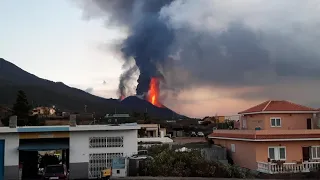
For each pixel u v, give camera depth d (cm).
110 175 2581
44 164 3566
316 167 3053
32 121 7006
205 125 9206
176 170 2658
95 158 2898
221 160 3538
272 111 3656
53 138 2997
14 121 2852
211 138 4234
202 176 2678
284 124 3675
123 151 2944
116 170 2591
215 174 2727
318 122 3712
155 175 2638
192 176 2672
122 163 2617
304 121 3712
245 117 4112
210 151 3691
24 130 2812
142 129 6938
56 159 3634
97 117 7100
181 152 2845
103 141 2933
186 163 2723
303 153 3266
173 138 5775
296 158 3234
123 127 2948
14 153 2805
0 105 8938
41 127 2847
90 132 2919
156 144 4194
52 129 2852
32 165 3334
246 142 3384
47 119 7612
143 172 2661
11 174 2784
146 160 2730
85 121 6041
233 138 3609
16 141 2819
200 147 3941
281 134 3231
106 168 2767
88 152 2892
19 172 2805
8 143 2808
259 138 3161
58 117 7981
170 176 2606
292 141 3247
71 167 2856
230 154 3725
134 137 2977
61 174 2480
